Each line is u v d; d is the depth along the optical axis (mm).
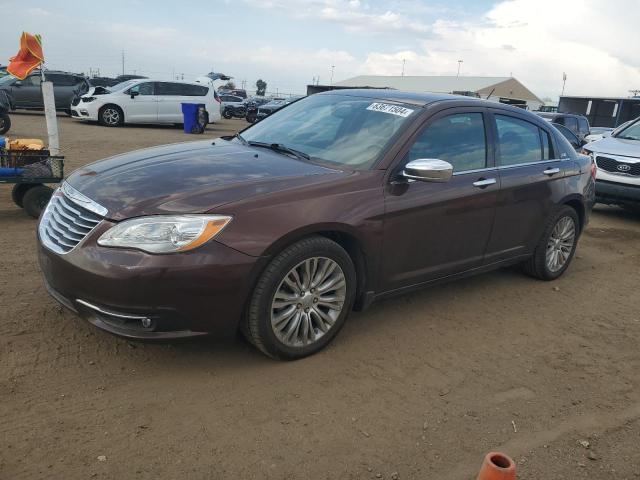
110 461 2574
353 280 3701
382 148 3957
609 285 5688
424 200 3988
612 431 3146
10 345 3463
